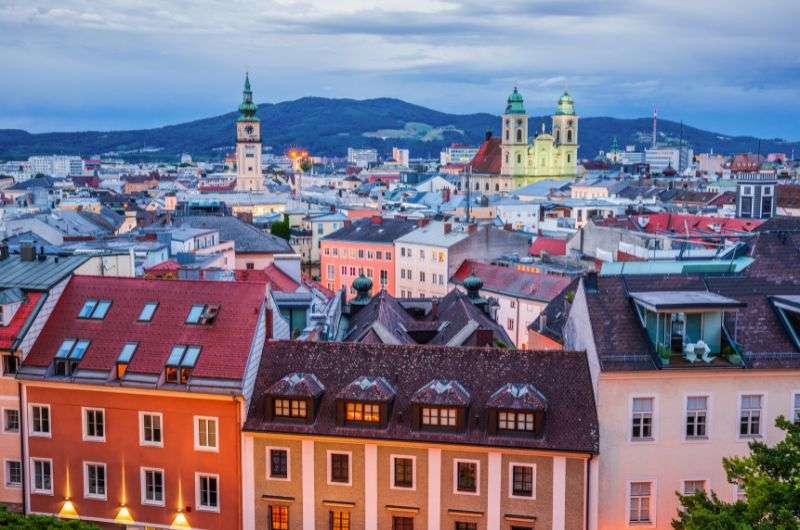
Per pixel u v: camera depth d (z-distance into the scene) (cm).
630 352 6041
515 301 13612
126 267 9662
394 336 8112
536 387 6222
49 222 18025
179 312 7012
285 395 6359
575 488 6003
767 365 6025
